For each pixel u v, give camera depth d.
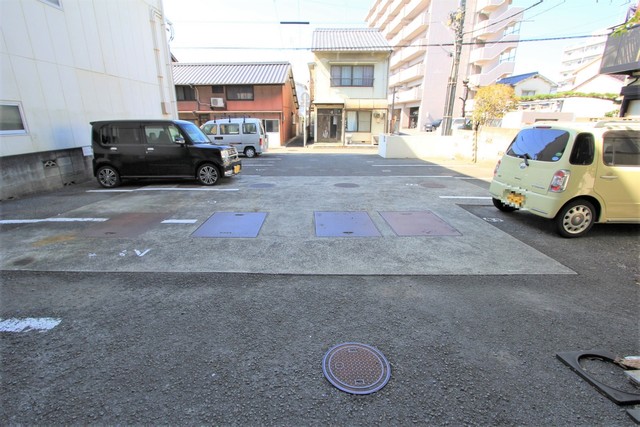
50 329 2.47
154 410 1.79
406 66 34.94
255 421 1.73
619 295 3.03
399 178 9.09
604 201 4.34
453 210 5.79
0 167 6.32
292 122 27.58
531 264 3.66
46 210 5.66
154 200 6.41
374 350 2.26
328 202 6.29
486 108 17.27
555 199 4.30
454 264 3.64
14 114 6.73
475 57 28.22
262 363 2.13
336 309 2.76
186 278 3.28
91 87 8.70
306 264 3.60
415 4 30.08
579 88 24.48
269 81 19.92
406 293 3.02
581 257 3.87
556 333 2.47
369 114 22.22
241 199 6.50
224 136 14.58
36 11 7.07
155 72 11.71
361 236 4.47
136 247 4.05
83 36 8.38
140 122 7.64
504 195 5.25
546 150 4.54
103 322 2.56
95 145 7.62
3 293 2.98
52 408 1.79
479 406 1.83
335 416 1.76
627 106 9.68
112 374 2.04
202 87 20.34
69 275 3.33
